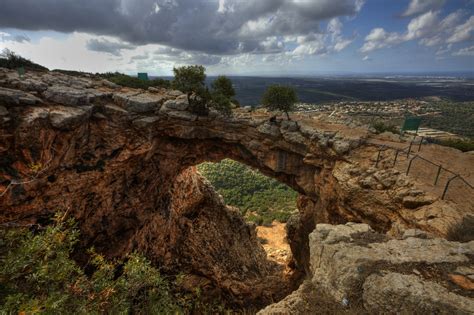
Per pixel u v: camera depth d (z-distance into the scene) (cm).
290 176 2906
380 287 716
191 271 3422
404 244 904
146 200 3005
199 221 3850
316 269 927
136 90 3103
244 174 11550
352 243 920
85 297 756
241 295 3203
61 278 710
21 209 1986
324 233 1010
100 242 2678
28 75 2478
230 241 3981
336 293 793
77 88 2536
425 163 1934
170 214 3375
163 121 2730
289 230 3741
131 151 2584
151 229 3144
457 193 1545
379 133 2603
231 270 3528
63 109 2141
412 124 2197
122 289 863
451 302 644
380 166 1984
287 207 9162
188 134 2802
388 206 1722
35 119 1869
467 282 719
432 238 954
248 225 4503
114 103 2597
